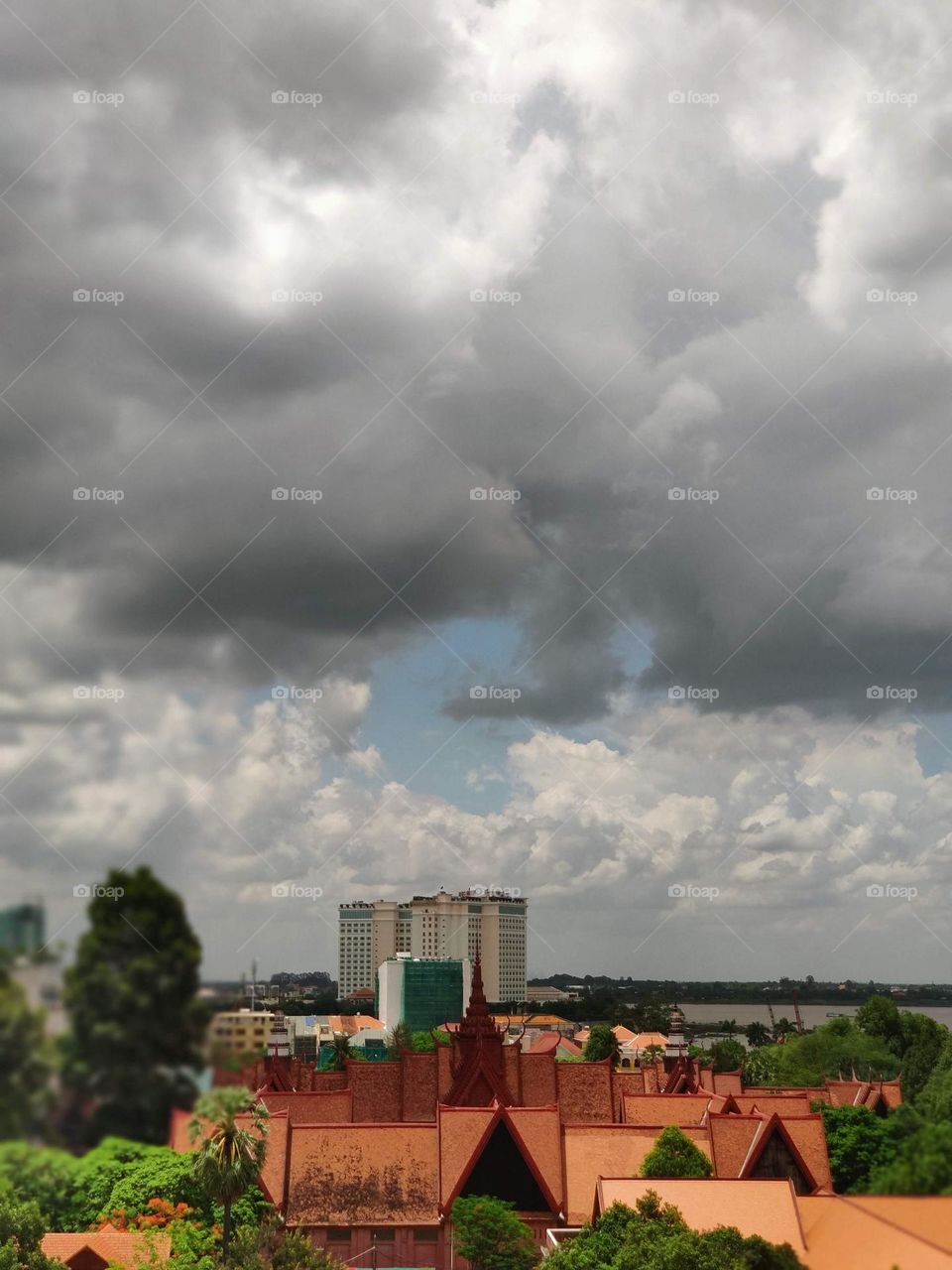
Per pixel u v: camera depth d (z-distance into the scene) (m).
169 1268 65.25
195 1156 67.44
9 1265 55.69
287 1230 81.81
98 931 21.33
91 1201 61.19
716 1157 87.88
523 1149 90.38
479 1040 107.19
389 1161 91.62
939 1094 35.44
